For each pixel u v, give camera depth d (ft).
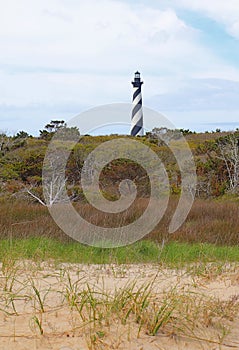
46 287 16.35
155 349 11.19
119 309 12.78
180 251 27.71
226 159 61.11
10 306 13.96
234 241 32.45
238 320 13.55
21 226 33.40
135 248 27.86
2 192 50.16
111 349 10.98
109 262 23.58
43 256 24.23
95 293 14.76
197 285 17.65
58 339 11.41
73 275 19.66
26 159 53.36
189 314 13.17
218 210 41.52
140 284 17.76
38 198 48.44
